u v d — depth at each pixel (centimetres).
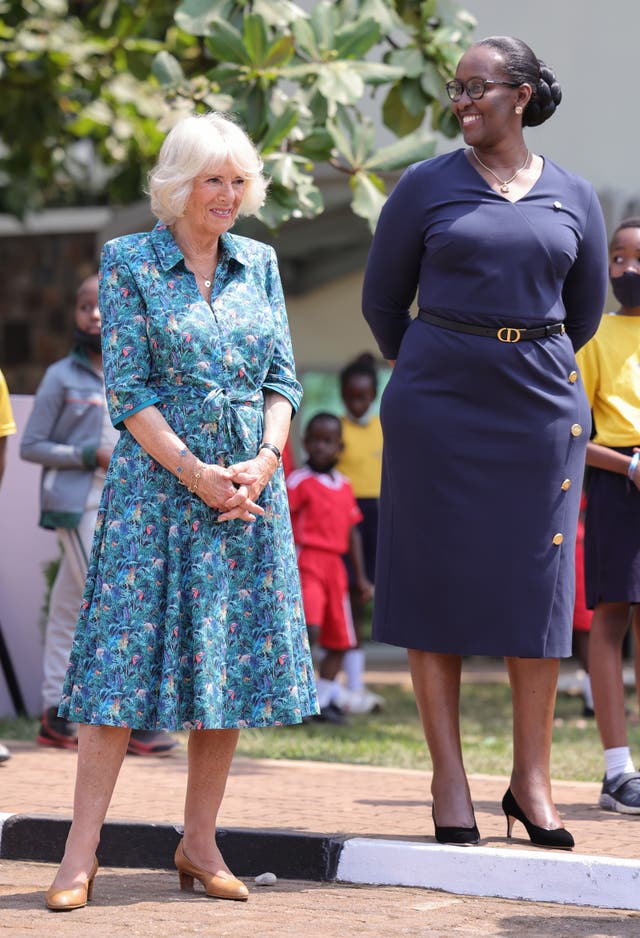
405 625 1203
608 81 2631
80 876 1072
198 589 1066
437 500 1186
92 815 1085
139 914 1052
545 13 2670
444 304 1188
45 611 2073
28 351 3953
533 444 1180
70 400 1817
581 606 2244
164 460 1069
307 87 1966
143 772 1609
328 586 2252
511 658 1221
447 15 2036
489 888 1127
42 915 1046
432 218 1200
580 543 2244
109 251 1102
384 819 1315
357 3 2006
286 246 3078
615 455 1412
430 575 1189
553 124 2680
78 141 4016
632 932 1015
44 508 1828
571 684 2594
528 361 1178
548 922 1040
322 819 1308
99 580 1085
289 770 1634
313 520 2256
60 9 2958
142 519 1077
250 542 1095
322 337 3197
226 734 1119
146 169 3331
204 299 1105
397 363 1216
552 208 1191
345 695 2331
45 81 3158
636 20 2609
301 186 1888
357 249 3048
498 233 1173
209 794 1125
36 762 1662
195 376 1088
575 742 1962
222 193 1084
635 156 2606
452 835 1174
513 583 1179
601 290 1246
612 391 1437
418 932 1002
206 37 1948
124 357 1083
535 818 1191
